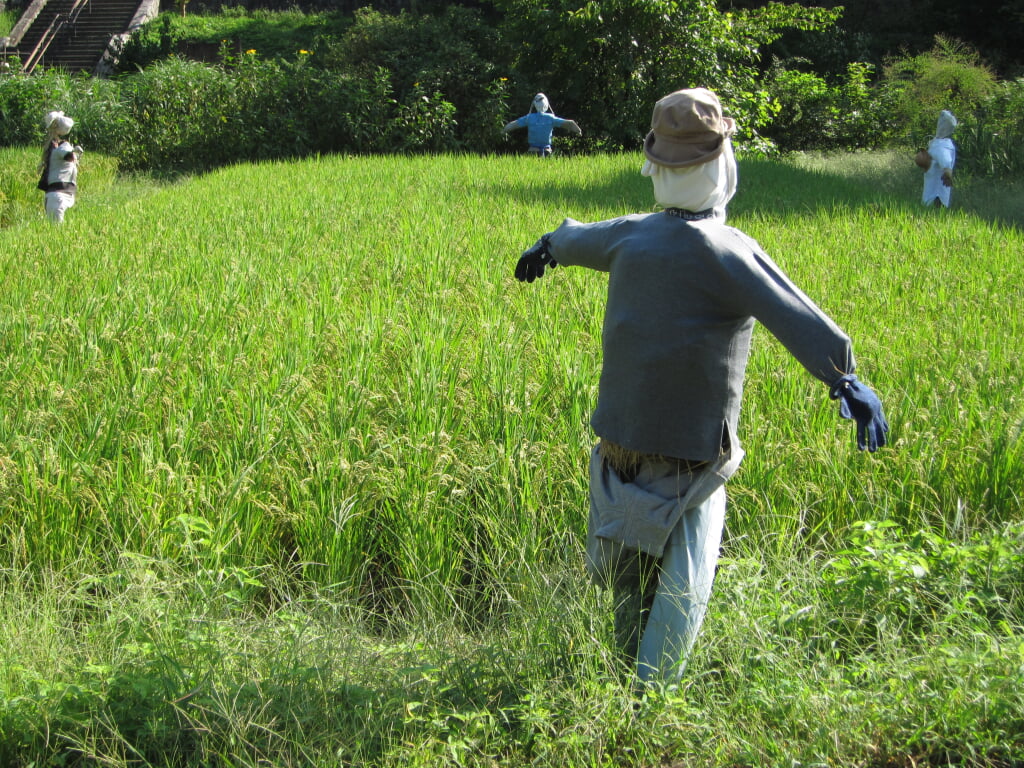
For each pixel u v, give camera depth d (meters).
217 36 35.72
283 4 41.06
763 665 3.07
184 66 23.22
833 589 3.42
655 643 3.01
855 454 4.27
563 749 2.79
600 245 3.13
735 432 3.07
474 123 23.88
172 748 2.80
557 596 3.32
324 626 3.38
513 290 6.76
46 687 2.86
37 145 21.61
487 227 9.56
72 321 5.65
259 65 23.00
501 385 4.80
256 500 3.90
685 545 3.04
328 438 4.35
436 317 5.98
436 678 3.03
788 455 4.21
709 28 23.66
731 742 2.77
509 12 24.72
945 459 4.26
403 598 3.86
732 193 3.06
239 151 22.38
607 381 3.08
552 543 3.83
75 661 3.12
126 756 2.79
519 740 2.83
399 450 4.16
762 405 4.78
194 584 3.42
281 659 3.05
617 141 24.31
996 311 6.66
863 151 26.59
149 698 2.86
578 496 4.00
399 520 3.95
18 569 3.76
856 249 9.00
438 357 5.28
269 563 3.86
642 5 22.80
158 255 8.38
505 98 24.34
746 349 3.00
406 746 2.76
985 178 17.77
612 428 3.05
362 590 3.95
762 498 4.03
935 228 9.99
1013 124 18.69
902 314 6.54
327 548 3.84
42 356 5.42
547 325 5.97
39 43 34.62
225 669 3.01
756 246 2.92
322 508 3.89
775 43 34.00
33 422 4.39
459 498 4.03
